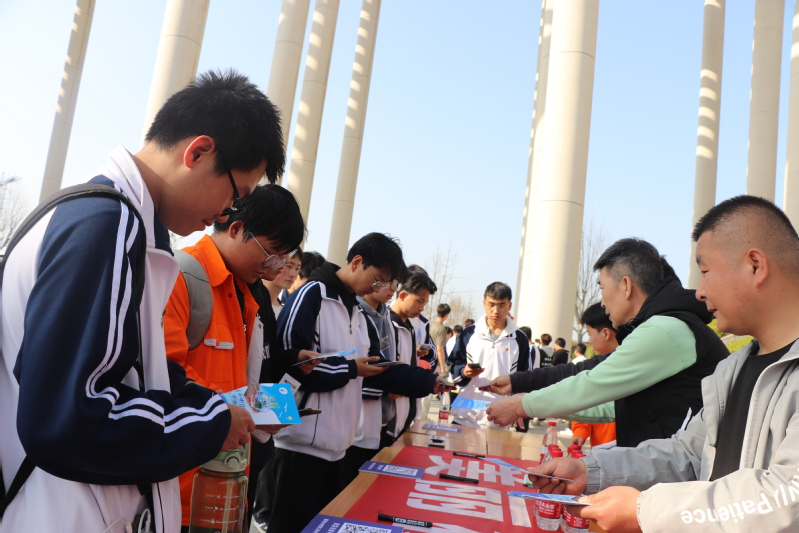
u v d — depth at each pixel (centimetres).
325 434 275
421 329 552
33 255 102
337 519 164
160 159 122
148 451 99
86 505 104
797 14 1101
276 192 203
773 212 139
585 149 855
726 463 148
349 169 1811
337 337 289
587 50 861
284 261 206
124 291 100
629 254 255
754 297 136
